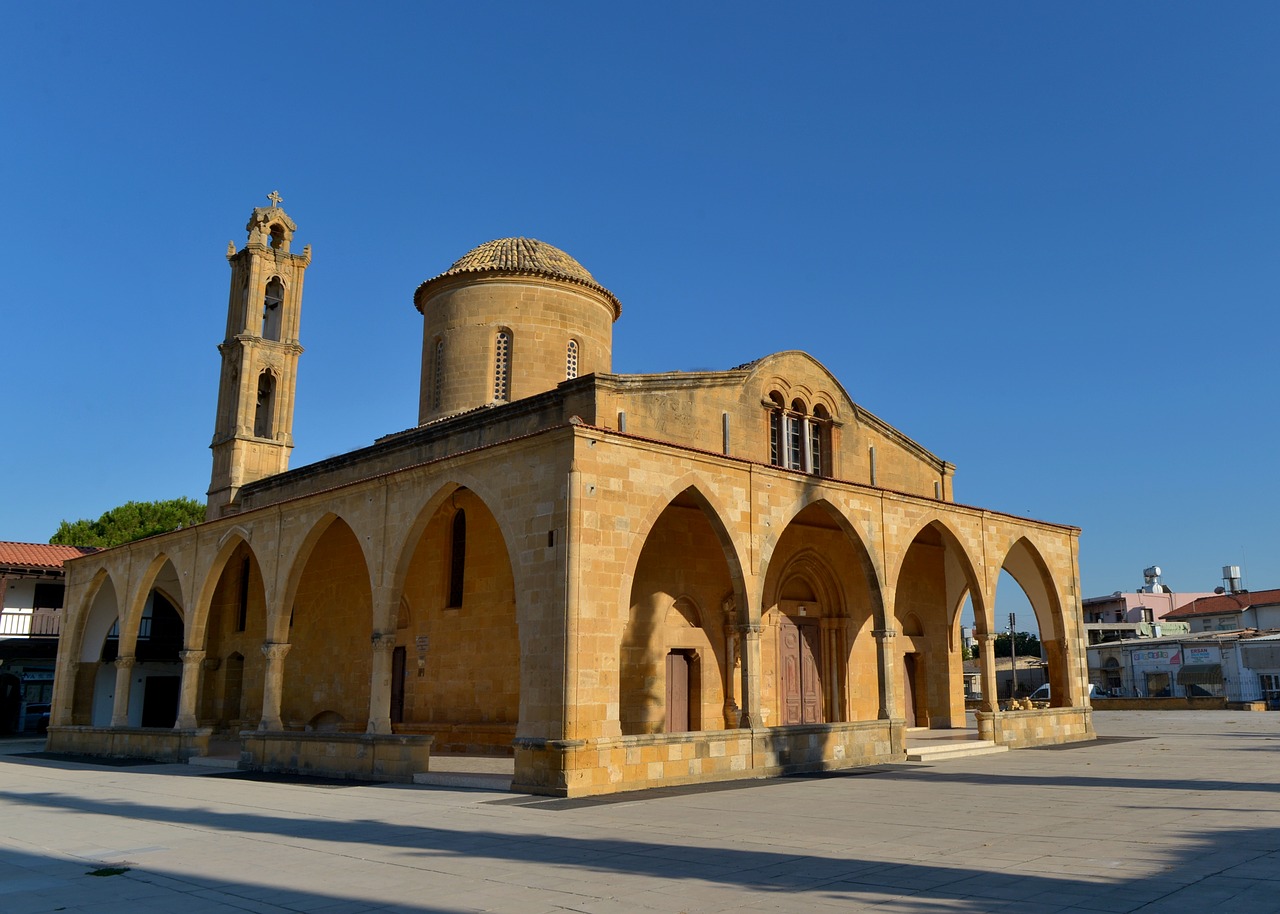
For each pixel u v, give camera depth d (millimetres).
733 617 27828
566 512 19203
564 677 18625
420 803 17922
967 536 29750
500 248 35969
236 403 38812
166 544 32906
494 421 27547
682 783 20234
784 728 22719
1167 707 59812
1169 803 16516
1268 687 63781
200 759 28422
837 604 31797
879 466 32688
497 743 26359
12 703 46344
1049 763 24703
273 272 40375
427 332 35344
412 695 29406
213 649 39688
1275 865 10906
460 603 28922
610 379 24797
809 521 31250
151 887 10789
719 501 22359
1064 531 33938
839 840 13031
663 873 10922
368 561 24219
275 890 10469
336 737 23656
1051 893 9547
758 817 15430
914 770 23375
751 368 28344
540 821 15344
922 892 9680
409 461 30391
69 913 9602
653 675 25953
